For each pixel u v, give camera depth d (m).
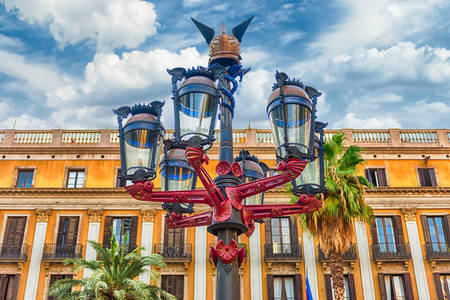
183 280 28.86
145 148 6.56
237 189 6.30
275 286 28.88
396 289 28.95
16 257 29.03
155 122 6.68
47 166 32.25
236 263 5.98
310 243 29.48
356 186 21.08
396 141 32.62
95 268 22.52
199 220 6.85
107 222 30.38
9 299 28.61
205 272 28.95
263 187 6.23
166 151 7.91
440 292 28.50
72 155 32.50
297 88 6.59
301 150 6.24
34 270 29.25
